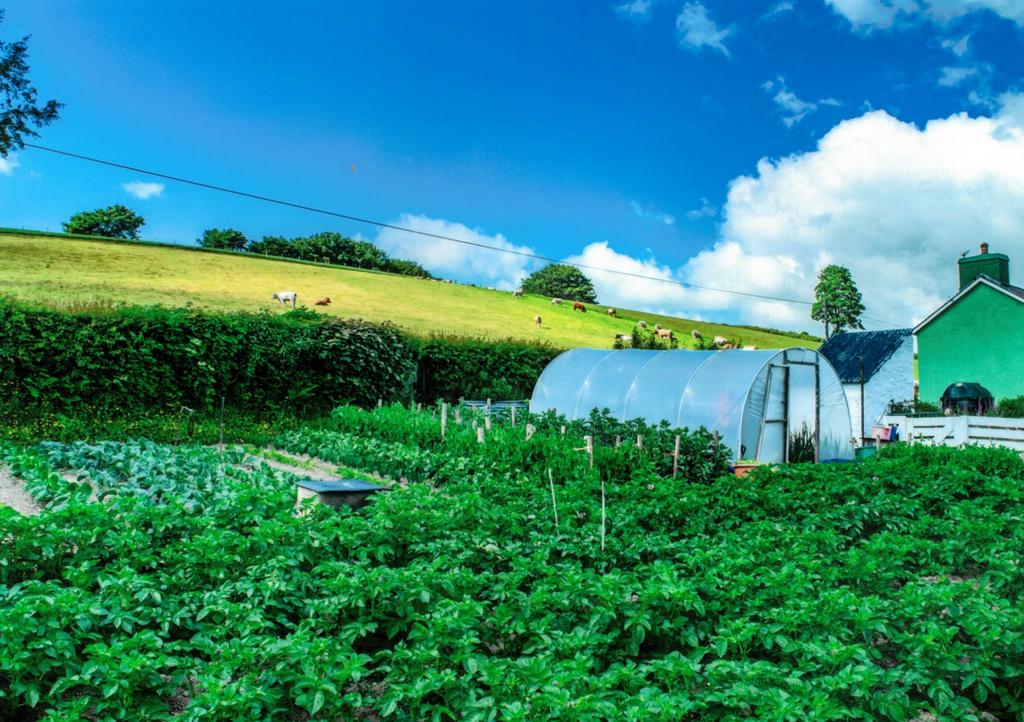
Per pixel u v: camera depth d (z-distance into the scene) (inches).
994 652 206.2
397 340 987.3
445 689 183.3
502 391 1103.6
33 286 1403.8
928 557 334.3
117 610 208.2
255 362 840.3
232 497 336.2
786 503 406.3
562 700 160.4
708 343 2559.1
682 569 275.6
